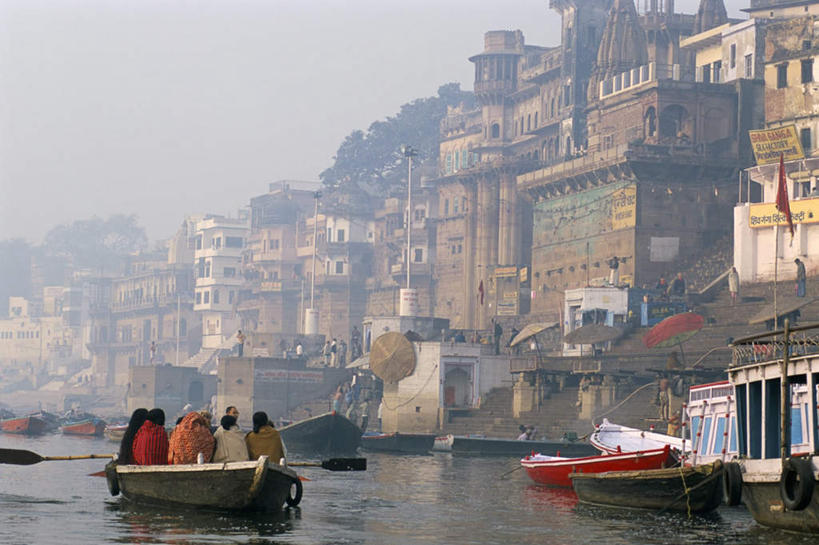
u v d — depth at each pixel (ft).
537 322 315.37
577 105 387.14
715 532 84.33
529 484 132.36
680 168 281.54
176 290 640.99
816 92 254.47
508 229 384.68
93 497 102.17
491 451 200.44
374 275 508.94
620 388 217.15
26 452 93.04
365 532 81.46
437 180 455.63
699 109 291.79
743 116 290.56
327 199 531.09
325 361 371.76
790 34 259.80
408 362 260.21
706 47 332.80
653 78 296.51
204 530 78.02
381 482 133.08
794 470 76.38
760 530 85.10
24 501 97.76
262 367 352.28
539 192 326.65
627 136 306.35
